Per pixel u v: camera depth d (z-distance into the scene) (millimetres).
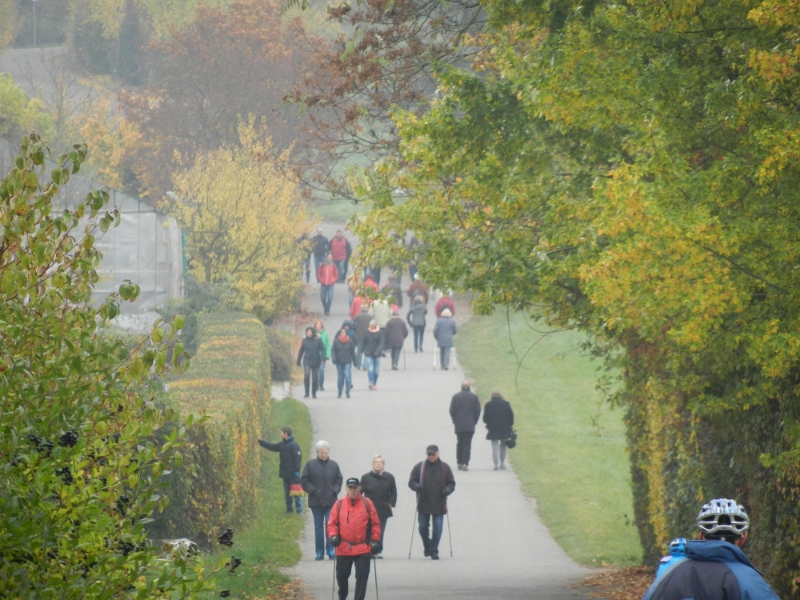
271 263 138625
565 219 49656
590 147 51031
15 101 175750
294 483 81812
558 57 42656
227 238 136875
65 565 20531
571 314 58938
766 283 38094
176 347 23156
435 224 56344
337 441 103875
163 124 175750
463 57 64188
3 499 19609
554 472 94812
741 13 41750
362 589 54219
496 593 58281
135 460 22469
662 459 58406
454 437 106000
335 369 138625
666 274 36844
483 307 56125
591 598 56469
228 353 97500
